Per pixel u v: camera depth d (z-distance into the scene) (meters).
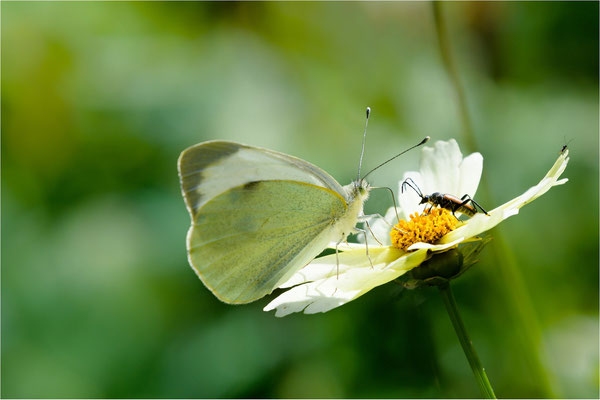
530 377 0.42
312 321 0.43
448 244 0.38
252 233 0.39
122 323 0.43
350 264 0.39
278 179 0.39
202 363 0.43
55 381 0.43
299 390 0.42
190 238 0.39
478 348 0.42
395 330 0.43
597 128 0.44
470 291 0.43
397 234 0.39
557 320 0.43
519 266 0.43
